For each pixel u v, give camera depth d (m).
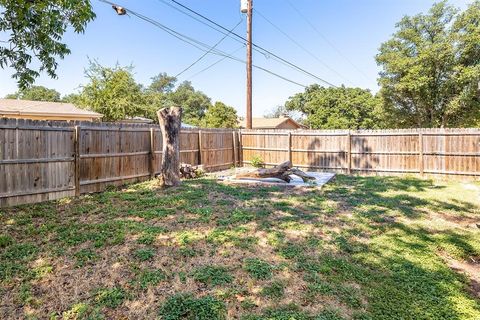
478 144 9.63
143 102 24.59
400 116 22.38
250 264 3.51
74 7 4.96
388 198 7.14
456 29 19.64
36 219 5.00
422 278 3.38
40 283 3.06
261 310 2.69
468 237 4.75
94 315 2.59
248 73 14.16
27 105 16.30
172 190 7.52
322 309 2.73
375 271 3.52
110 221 4.89
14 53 5.08
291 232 4.67
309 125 35.69
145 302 2.79
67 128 6.71
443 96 20.12
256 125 33.78
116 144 8.02
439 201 6.93
